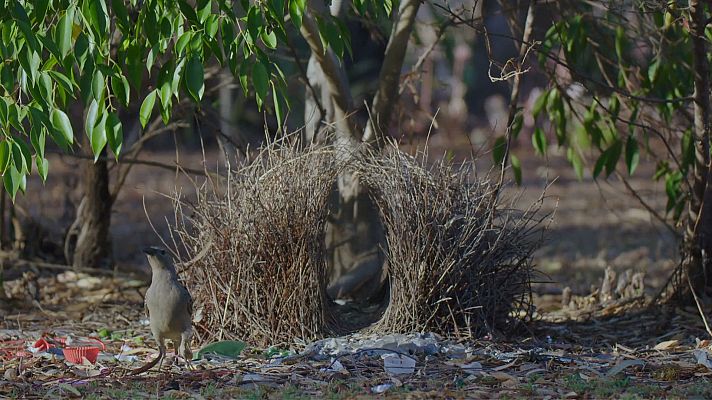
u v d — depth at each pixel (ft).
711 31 41.83
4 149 29.35
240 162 39.60
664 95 47.42
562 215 89.35
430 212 37.09
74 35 31.83
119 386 31.19
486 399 29.17
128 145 56.29
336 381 31.42
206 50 30.76
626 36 47.42
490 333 37.06
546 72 47.24
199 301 38.06
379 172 38.11
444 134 105.91
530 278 39.40
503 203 39.45
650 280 57.41
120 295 50.16
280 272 37.09
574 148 53.47
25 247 56.59
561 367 33.91
